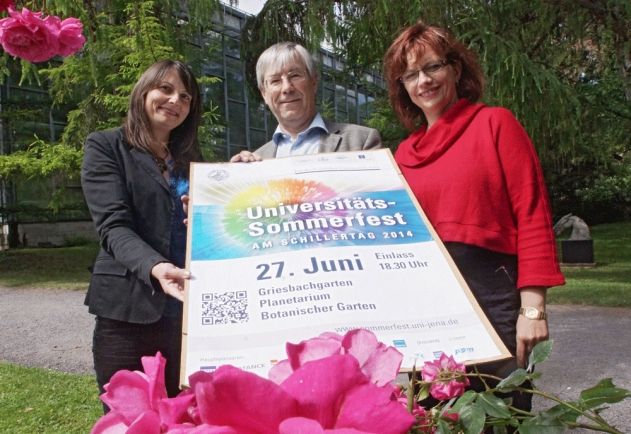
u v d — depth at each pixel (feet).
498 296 6.81
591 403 3.13
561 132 30.89
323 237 4.75
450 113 7.41
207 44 48.32
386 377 2.52
